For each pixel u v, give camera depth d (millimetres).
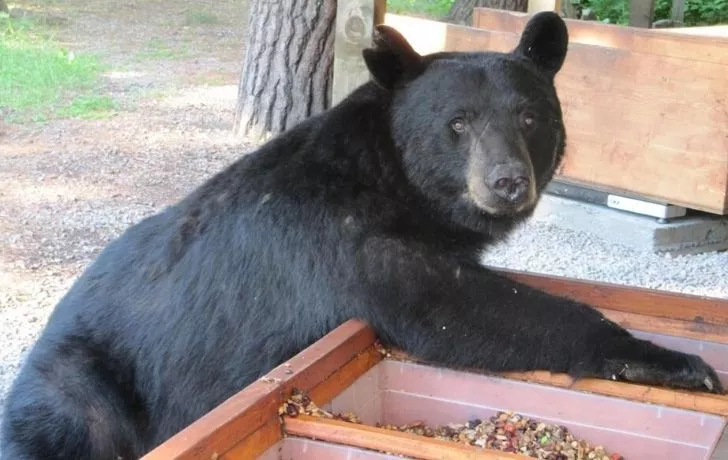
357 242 3506
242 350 3600
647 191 7945
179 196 8688
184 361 3648
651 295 3832
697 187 7629
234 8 20156
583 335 3334
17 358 5562
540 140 3762
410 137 3693
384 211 3596
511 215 3809
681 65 7551
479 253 3951
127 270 3883
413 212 3715
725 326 3709
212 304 3648
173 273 3758
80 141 10445
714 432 3078
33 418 3775
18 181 9055
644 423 3195
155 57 15195
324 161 3678
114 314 3814
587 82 8164
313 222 3543
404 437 2668
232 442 2539
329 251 3514
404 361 3545
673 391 3184
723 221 8164
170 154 10000
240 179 3809
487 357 3408
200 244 3744
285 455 2783
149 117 11516
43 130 10852
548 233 8305
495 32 8648
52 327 3957
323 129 3762
